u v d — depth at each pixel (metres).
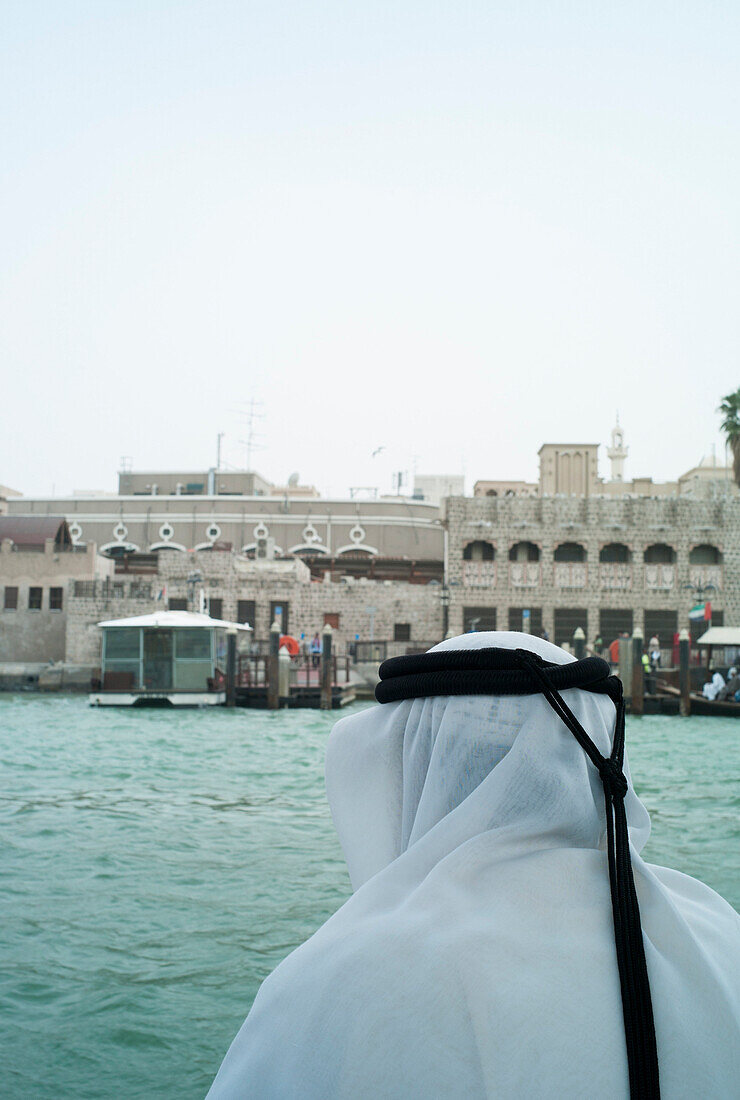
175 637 38.28
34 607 54.09
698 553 58.44
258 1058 1.12
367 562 62.91
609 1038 1.02
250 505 68.81
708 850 11.59
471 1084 1.00
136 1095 5.40
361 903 1.19
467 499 58.12
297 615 55.16
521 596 57.34
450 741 1.23
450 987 1.04
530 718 1.19
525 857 1.14
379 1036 1.03
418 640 55.47
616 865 1.13
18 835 12.34
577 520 58.00
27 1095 5.39
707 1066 1.05
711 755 23.20
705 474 71.50
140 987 6.97
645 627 57.44
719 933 1.26
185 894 9.38
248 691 38.06
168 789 16.62
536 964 1.06
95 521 69.00
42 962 7.46
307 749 23.16
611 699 1.31
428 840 1.18
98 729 28.59
